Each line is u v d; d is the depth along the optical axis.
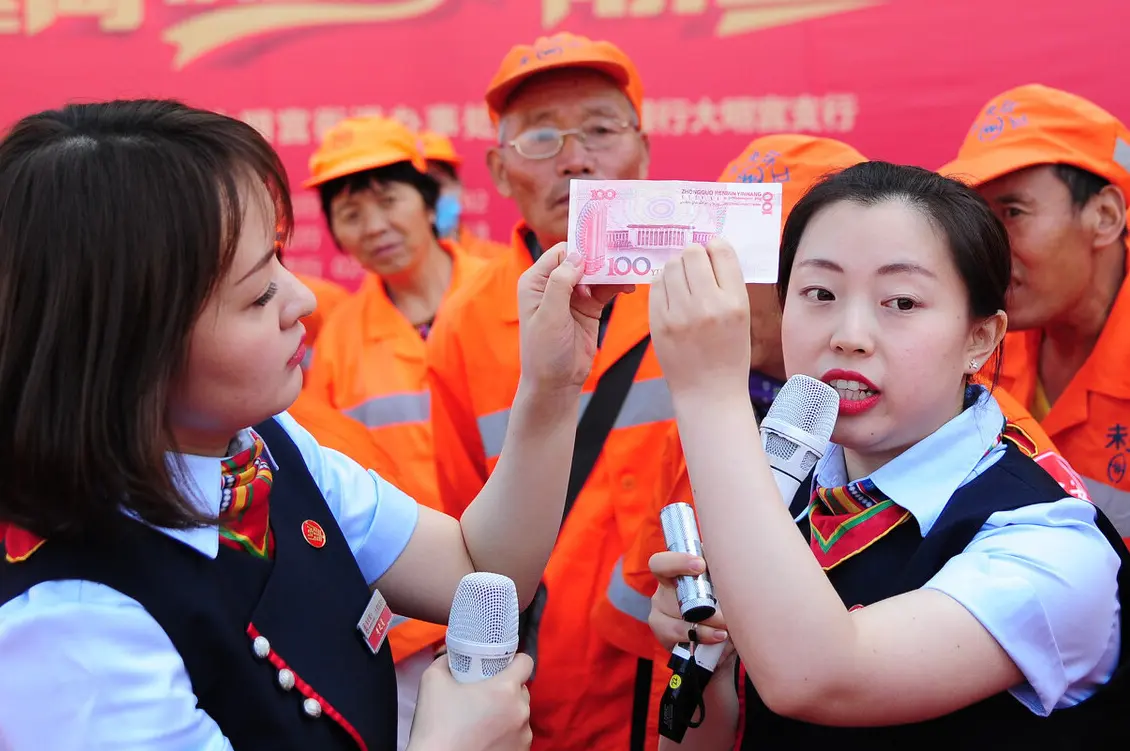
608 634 2.06
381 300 3.24
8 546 1.04
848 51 3.12
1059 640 1.13
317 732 1.12
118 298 0.98
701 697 1.34
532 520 1.39
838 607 1.07
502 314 2.46
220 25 3.33
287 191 1.13
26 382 0.99
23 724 0.95
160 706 0.98
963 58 3.07
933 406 1.26
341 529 1.34
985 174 2.12
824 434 1.22
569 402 1.38
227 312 1.04
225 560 1.10
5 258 0.99
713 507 1.11
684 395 1.16
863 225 1.24
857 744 1.24
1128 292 2.23
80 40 3.33
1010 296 2.08
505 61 2.52
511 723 1.15
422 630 2.46
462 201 3.38
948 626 1.09
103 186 0.98
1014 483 1.23
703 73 3.18
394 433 3.03
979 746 1.18
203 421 1.10
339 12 3.33
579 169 2.45
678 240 1.26
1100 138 2.16
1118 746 1.21
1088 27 2.99
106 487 1.00
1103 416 2.22
